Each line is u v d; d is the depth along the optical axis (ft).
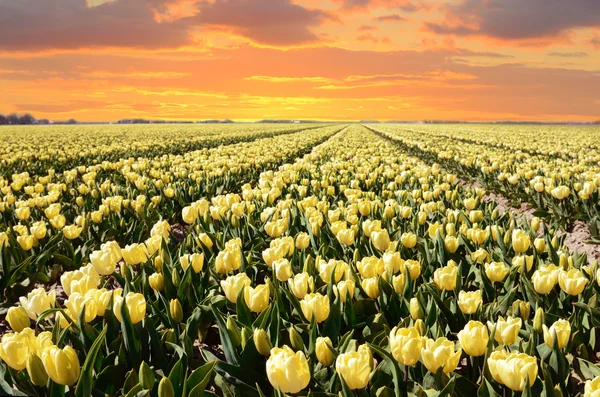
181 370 8.79
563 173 36.86
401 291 11.88
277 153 62.95
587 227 29.12
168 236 19.03
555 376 9.04
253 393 9.16
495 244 18.31
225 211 21.88
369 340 11.19
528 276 13.91
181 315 11.44
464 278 14.55
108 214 23.70
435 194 27.78
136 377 9.09
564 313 12.29
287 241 15.49
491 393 8.38
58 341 9.30
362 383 7.63
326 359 8.79
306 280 11.18
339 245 17.74
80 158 65.82
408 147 95.91
